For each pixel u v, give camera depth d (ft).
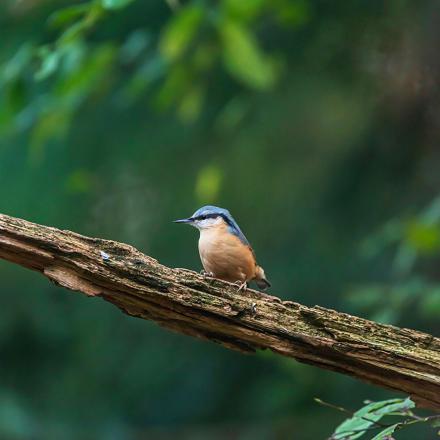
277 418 46.24
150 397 47.98
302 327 18.95
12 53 39.01
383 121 44.04
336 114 44.88
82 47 32.40
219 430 46.85
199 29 37.93
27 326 45.60
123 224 45.29
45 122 34.78
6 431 42.19
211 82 44.96
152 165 45.55
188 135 45.44
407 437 40.57
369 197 45.37
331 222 45.70
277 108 45.27
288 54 44.45
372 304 34.40
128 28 40.88
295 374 42.91
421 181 44.52
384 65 42.14
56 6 39.58
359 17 41.65
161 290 18.79
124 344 47.52
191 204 45.32
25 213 42.73
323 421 44.80
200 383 48.37
